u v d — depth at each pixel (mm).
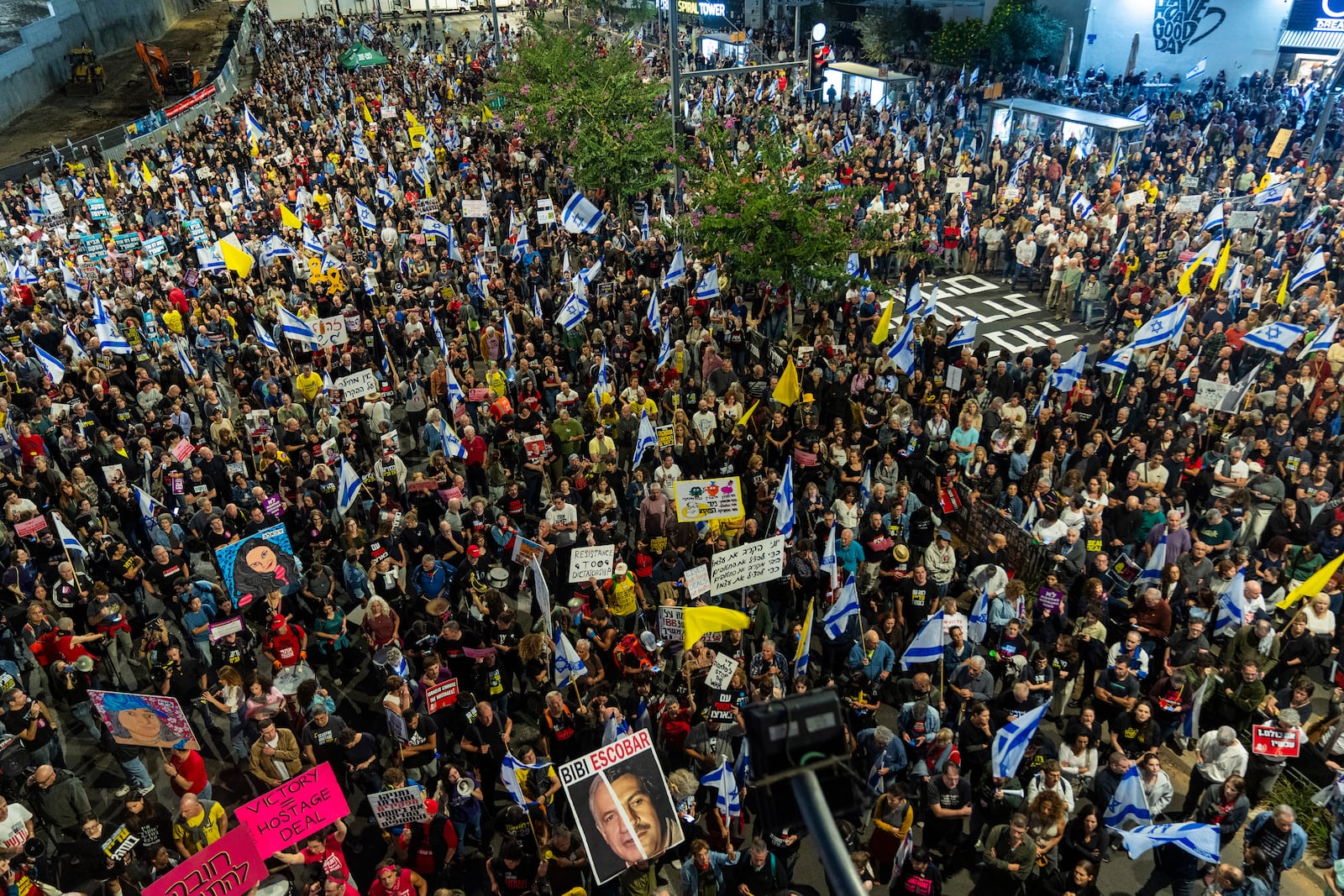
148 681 13062
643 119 29594
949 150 33438
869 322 20219
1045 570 12898
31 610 11914
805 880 10031
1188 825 8719
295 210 29922
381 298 23469
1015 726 9289
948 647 11188
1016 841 9031
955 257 27828
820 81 44656
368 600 12883
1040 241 25234
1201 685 10367
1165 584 12023
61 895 9117
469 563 13414
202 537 14211
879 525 12953
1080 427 16156
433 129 39469
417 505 15008
